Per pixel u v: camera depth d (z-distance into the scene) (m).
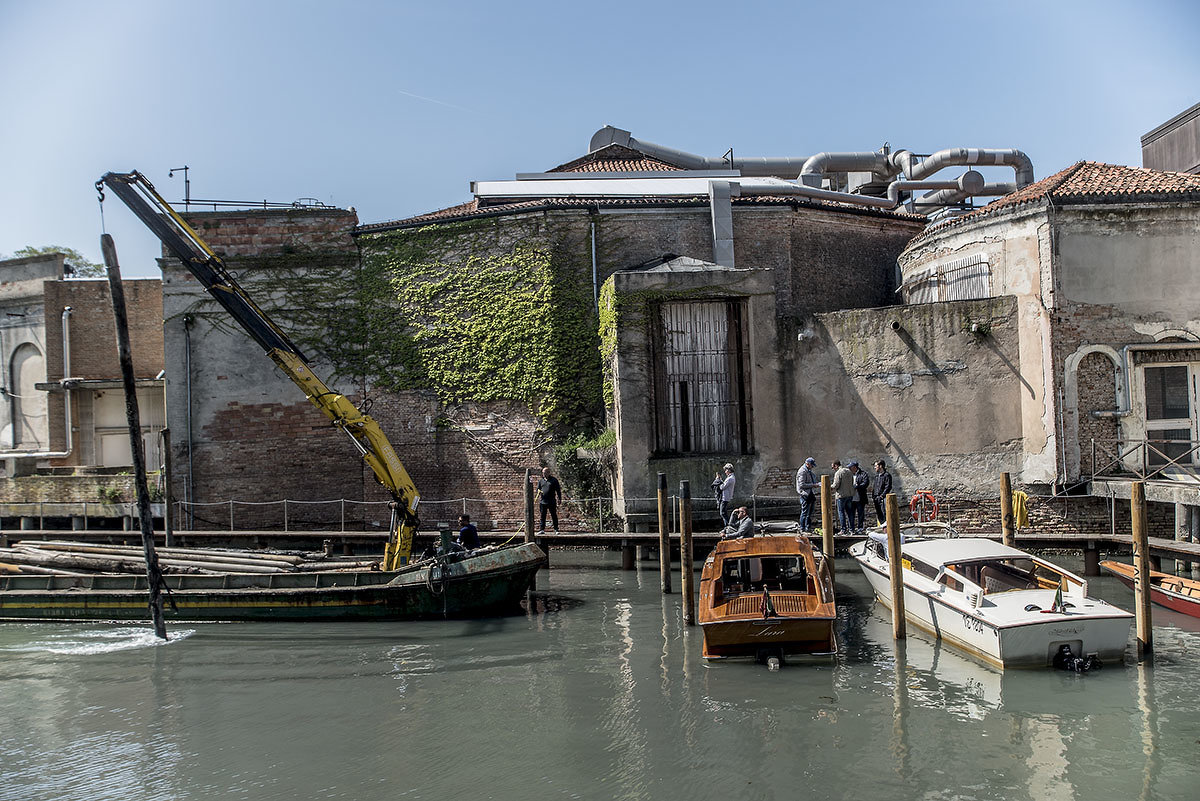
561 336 23.61
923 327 21.08
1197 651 13.48
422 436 24.41
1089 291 19.97
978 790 9.32
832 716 11.30
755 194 24.73
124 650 15.24
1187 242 19.88
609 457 22.36
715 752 10.34
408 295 24.50
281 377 25.09
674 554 21.36
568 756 10.35
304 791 9.70
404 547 17.59
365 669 13.88
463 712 11.85
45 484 27.03
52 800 9.62
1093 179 21.23
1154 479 18.89
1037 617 12.81
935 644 14.29
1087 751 10.16
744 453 21.61
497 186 25.50
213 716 11.98
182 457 25.16
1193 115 25.73
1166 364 19.98
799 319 21.64
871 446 21.36
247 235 25.09
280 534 22.81
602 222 23.97
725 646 13.24
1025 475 20.59
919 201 29.83
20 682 13.55
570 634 15.47
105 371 32.06
